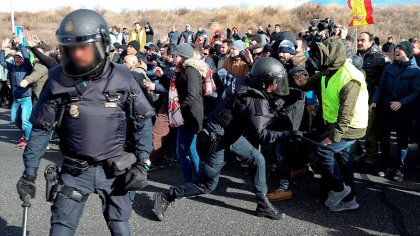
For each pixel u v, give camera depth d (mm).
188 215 4176
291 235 3725
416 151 6578
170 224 3969
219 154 3848
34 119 2385
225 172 5559
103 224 3967
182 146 4613
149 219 4078
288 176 4582
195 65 4457
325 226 3910
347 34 6219
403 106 5047
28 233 3766
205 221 4031
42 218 4098
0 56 9812
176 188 4008
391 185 5039
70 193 2422
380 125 5363
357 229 3842
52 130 2441
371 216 4133
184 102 4426
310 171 5297
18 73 6734
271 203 4477
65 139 2420
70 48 2227
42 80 6523
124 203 2551
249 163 4020
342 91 3852
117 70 2408
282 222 4000
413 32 28281
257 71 3578
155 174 5578
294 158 5059
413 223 3973
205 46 8117
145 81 5430
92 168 2449
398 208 4332
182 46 4520
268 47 5746
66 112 2354
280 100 3859
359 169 5641
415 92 4980
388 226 3906
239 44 5918
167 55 5633
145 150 2529
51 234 2396
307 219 4066
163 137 5715
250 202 4516
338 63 3912
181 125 4523
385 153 5363
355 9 7125
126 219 2576
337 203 4227
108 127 2381
